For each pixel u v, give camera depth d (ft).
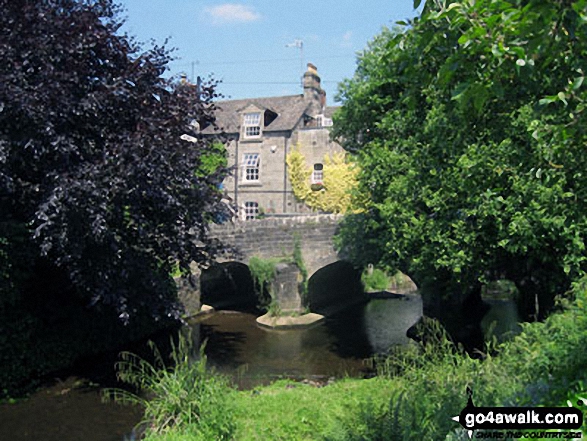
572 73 13.61
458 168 36.01
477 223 39.11
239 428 29.86
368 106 58.54
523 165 19.22
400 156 49.34
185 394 31.07
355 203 63.05
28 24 38.60
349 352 60.85
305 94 122.11
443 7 13.01
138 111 43.70
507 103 17.70
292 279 76.38
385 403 27.30
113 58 44.80
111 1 46.19
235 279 93.71
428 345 34.58
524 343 26.22
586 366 17.08
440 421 20.51
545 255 37.50
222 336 68.13
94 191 36.70
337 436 23.79
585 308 21.68
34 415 38.78
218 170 49.70
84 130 42.86
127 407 40.34
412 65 15.40
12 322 42.60
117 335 57.31
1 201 41.34
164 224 45.85
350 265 89.51
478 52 13.62
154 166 39.17
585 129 12.73
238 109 119.14
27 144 35.65
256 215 113.29
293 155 114.01
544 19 11.15
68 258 38.73
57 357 47.98
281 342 65.62
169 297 46.16
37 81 38.73
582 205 18.71
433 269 47.52
